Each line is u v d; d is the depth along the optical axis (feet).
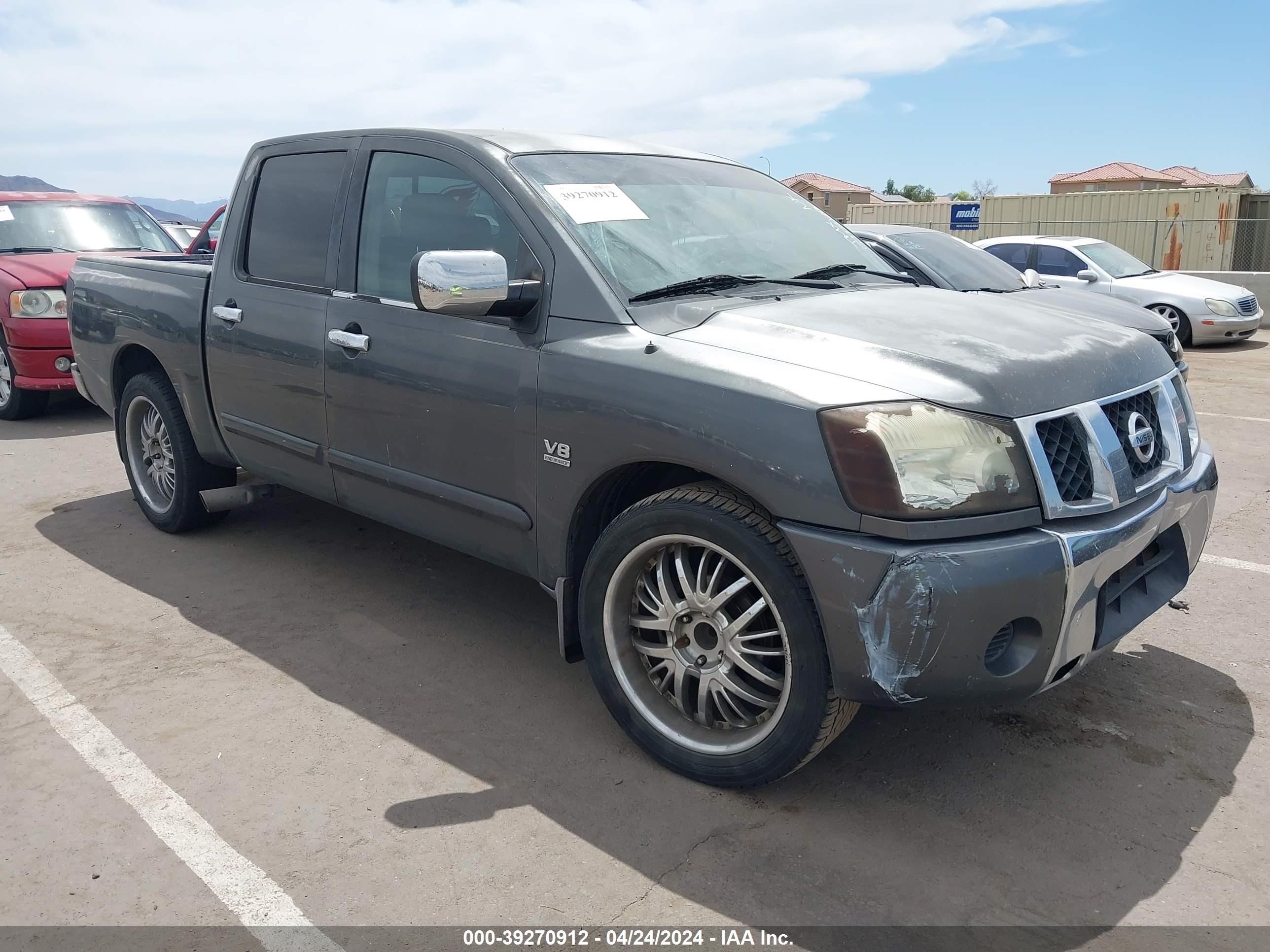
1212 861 8.44
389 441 11.87
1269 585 14.62
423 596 14.26
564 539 10.16
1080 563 8.13
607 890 8.07
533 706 11.15
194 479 16.06
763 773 9.00
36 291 25.31
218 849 8.61
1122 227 72.54
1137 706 11.05
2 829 8.89
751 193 12.97
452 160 11.48
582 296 10.01
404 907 7.88
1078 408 8.69
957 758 10.03
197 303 14.85
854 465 7.91
